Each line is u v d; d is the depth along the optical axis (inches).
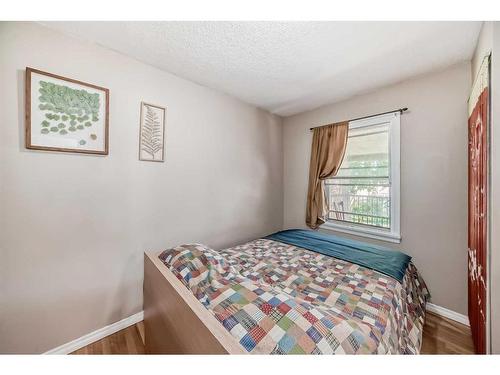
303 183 118.7
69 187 57.2
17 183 50.2
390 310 44.6
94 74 60.4
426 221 77.8
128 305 68.7
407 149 81.8
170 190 78.1
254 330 29.3
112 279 65.3
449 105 72.4
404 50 63.5
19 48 49.9
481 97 49.1
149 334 53.5
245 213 106.7
